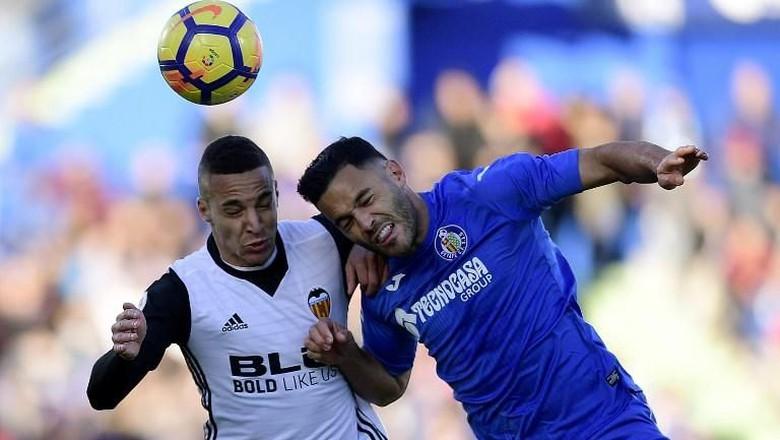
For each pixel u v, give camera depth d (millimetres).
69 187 52688
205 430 20422
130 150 54219
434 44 57531
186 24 19281
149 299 19234
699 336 54781
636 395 20359
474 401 20391
